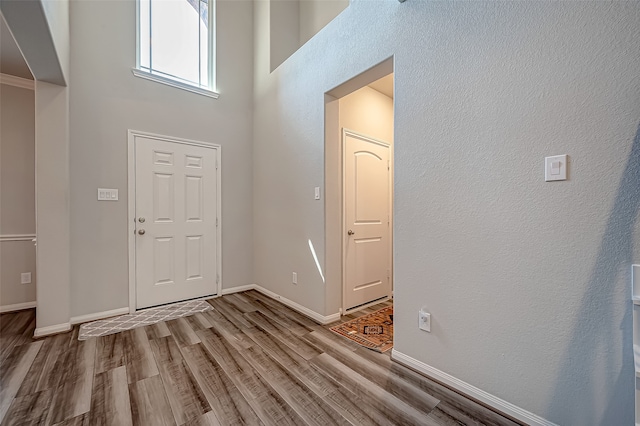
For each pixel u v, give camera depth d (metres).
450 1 1.62
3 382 1.70
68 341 2.22
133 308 2.87
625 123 1.10
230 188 3.57
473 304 1.55
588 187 1.19
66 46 2.39
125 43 2.87
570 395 1.25
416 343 1.82
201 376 1.77
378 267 3.32
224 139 3.52
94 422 1.38
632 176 1.09
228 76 3.57
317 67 2.64
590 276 1.19
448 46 1.64
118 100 2.81
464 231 1.58
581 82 1.20
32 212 3.04
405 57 1.86
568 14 1.23
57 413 1.44
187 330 2.45
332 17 3.25
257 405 1.51
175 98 3.17
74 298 2.58
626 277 1.11
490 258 1.48
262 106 3.56
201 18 3.48
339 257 2.73
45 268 2.34
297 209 2.95
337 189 2.70
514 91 1.39
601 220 1.16
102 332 2.39
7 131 2.95
